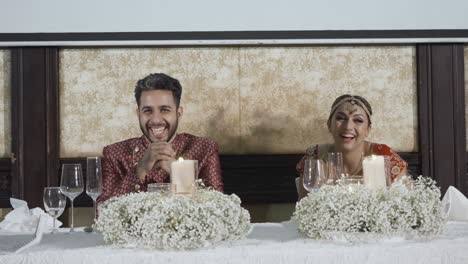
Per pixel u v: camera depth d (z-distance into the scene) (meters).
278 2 3.98
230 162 3.99
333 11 4.01
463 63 4.08
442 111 4.06
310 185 2.30
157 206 1.91
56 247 1.97
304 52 4.06
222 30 3.97
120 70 3.99
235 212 1.98
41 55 3.91
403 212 2.01
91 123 3.98
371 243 1.99
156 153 2.87
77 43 3.92
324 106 4.07
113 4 3.93
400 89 4.10
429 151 4.05
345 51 4.08
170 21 3.96
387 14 4.02
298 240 2.04
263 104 4.04
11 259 1.84
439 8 4.04
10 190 3.93
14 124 3.89
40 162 3.89
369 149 3.21
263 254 1.87
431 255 1.97
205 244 1.91
